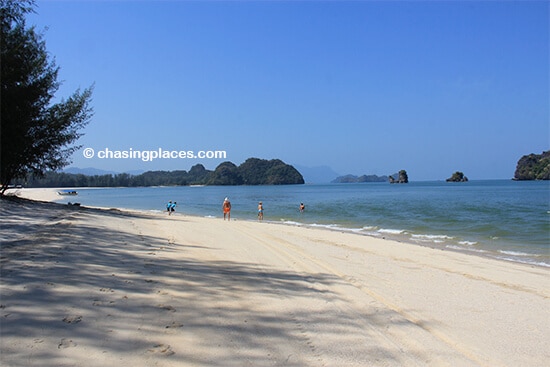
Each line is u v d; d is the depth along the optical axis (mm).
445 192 84562
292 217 32781
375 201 54312
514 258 13289
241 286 7355
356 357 4578
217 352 4430
